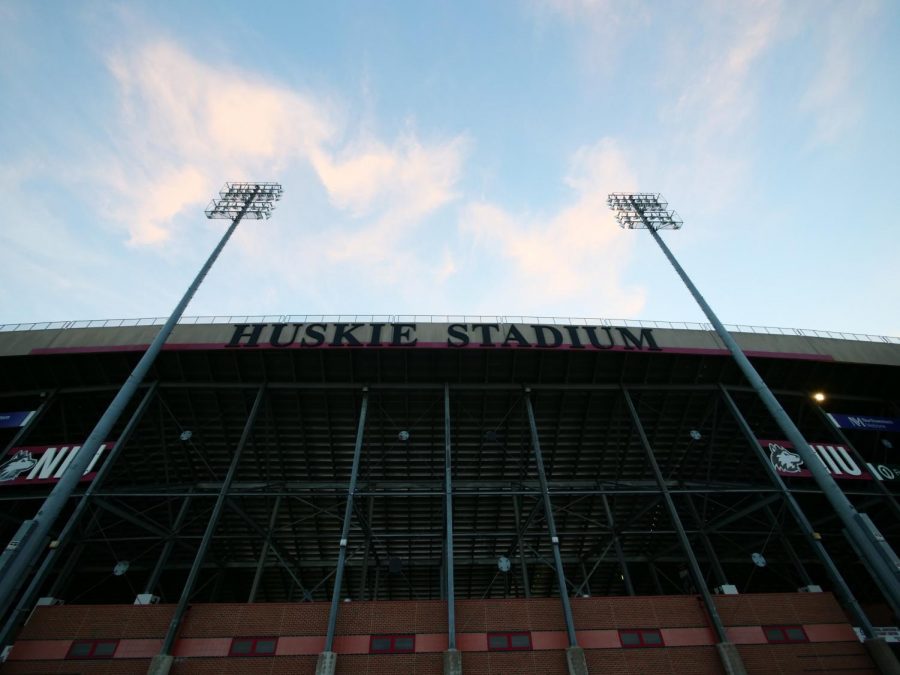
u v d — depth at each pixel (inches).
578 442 1048.8
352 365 959.6
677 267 828.0
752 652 715.4
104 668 679.1
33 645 693.9
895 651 874.8
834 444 1055.0
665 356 979.9
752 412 1055.6
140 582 1135.6
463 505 1082.7
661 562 1170.6
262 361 946.7
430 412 1006.4
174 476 1054.4
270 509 1049.5
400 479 1066.7
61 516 1000.9
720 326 722.2
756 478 1106.1
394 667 681.6
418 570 1173.7
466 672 681.0
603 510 1111.6
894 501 946.7
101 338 952.3
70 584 1089.4
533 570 1211.2
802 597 773.3
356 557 1131.3
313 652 693.9
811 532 805.2
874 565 468.1
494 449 1042.7
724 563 1188.5
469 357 966.4
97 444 522.6
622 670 693.3
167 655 676.7
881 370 1057.5
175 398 978.1
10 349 940.6
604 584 1274.6
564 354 970.1
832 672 699.4
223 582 1163.3
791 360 1007.6
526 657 695.7
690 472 1105.4
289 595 1195.3
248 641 702.5
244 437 870.4
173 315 689.0
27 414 944.3
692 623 740.7
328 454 1036.5
